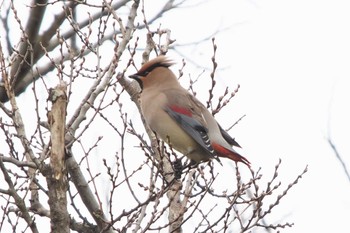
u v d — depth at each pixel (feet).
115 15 39.32
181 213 34.76
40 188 34.50
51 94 33.47
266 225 39.70
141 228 36.47
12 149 36.09
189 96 43.21
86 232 39.17
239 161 39.75
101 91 36.94
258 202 35.94
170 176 39.24
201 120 41.57
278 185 36.58
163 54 44.50
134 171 35.22
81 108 36.58
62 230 32.81
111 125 36.09
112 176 34.53
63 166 33.01
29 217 33.63
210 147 40.32
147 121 43.19
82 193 39.06
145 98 43.42
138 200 35.06
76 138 35.53
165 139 42.78
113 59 37.19
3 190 33.24
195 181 37.37
